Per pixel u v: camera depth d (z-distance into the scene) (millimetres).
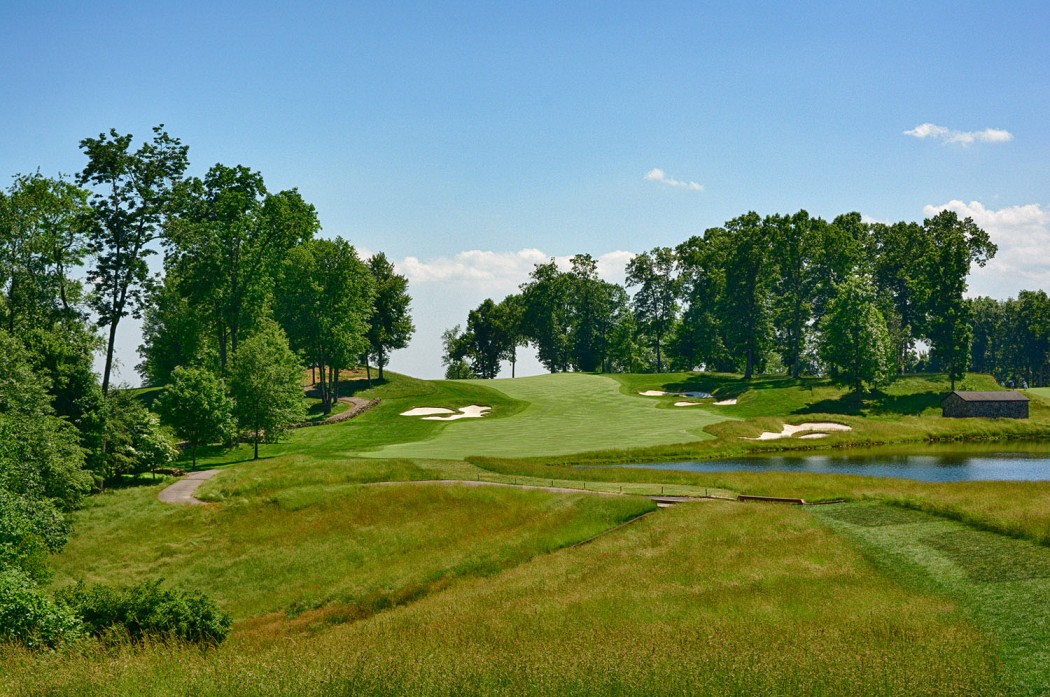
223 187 70188
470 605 24625
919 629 16438
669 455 61938
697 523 33438
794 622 18297
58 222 53406
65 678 12195
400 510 39062
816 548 27906
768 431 73062
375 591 29156
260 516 38812
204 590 30891
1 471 29281
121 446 47188
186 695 11367
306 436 72312
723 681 11734
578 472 48281
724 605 21297
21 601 17719
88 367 46156
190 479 47750
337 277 87000
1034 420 81562
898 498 36062
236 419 58969
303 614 27656
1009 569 22500
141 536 36438
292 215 77688
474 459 51969
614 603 22531
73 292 54438
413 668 12453
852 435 71750
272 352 65000
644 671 12203
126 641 18297
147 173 55344
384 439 69688
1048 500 31266
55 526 31766
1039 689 12531
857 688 11422
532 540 33375
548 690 11398
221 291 71688
